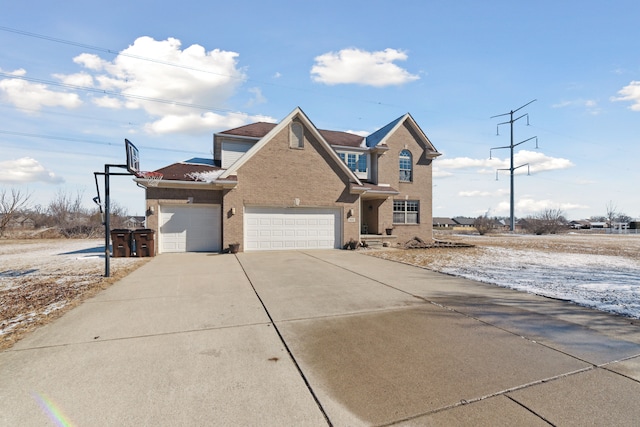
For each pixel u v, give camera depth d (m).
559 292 7.05
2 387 3.11
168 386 3.13
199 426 2.55
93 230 32.22
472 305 6.04
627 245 22.23
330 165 16.48
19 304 6.06
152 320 5.12
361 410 2.77
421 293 6.97
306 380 3.27
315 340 4.33
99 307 5.85
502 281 8.27
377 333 4.59
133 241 13.27
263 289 7.30
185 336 4.45
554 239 31.09
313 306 5.95
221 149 17.95
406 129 22.12
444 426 2.56
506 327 4.86
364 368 3.53
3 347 4.06
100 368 3.50
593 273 9.59
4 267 10.58
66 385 3.15
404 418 2.66
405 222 21.89
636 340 4.36
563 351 4.00
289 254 13.96
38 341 4.25
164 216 14.44
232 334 4.53
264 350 3.99
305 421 2.62
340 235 16.77
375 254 14.40
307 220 16.16
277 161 15.48
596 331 4.70
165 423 2.58
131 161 9.78
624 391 3.07
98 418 2.64
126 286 7.59
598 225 81.25
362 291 7.13
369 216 21.61
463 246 19.28
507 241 27.09
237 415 2.69
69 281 8.18
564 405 2.84
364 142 22.59
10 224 33.00
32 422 2.59
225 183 14.12
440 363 3.66
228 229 14.60
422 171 22.44
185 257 12.97
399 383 3.21
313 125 16.08
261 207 15.36
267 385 3.17
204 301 6.27
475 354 3.90
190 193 14.59
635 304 6.07
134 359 3.72
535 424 2.58
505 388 3.13
